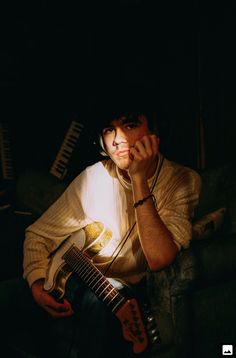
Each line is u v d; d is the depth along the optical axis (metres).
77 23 4.22
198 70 3.67
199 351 2.40
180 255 2.29
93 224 2.41
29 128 4.25
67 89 4.22
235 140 3.51
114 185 2.39
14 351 2.47
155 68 3.93
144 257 2.37
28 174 3.46
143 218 2.18
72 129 4.08
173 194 2.32
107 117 2.31
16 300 2.58
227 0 3.46
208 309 2.42
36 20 4.23
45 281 2.34
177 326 2.31
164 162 2.38
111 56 4.12
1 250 3.12
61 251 2.39
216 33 3.55
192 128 3.76
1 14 4.15
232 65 3.48
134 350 2.07
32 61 4.27
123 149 2.30
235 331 2.54
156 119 3.78
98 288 2.13
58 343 2.34
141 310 2.12
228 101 3.53
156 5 3.87
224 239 2.50
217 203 2.80
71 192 2.50
